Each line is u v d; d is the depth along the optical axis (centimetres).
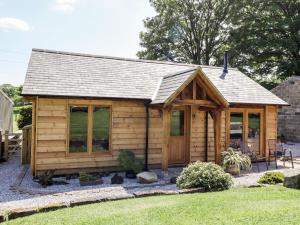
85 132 1242
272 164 1539
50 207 689
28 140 1473
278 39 3447
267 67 3966
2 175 1227
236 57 3769
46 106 1167
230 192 856
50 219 597
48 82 1201
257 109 1600
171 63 1777
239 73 1892
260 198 765
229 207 662
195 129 1464
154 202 723
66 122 1198
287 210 631
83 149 1238
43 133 1163
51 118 1176
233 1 3984
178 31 4525
